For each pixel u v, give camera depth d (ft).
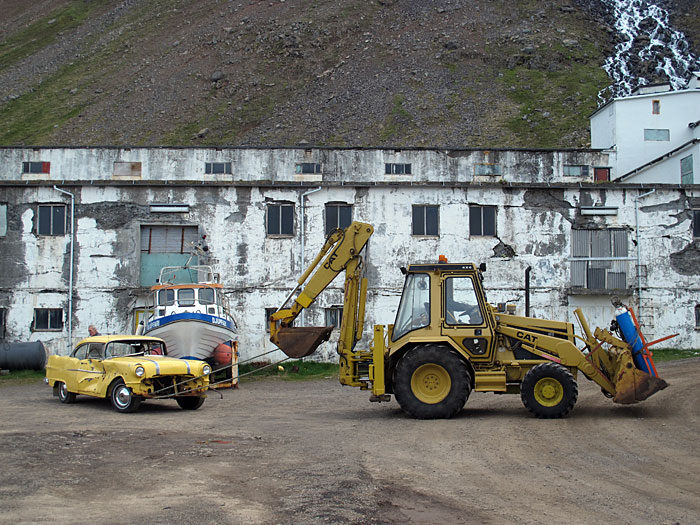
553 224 98.43
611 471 32.30
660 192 99.19
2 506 25.67
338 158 134.82
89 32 397.80
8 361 88.12
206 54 347.36
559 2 369.50
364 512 25.49
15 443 37.93
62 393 59.11
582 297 97.81
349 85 306.76
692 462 34.12
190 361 55.77
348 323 50.72
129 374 52.31
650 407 51.47
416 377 47.26
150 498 27.12
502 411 50.55
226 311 85.05
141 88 322.34
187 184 96.07
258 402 61.82
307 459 34.40
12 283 94.07
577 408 51.39
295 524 24.00
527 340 48.37
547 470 32.42
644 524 24.58
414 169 134.72
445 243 97.60
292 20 366.43
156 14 405.80
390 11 376.89
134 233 95.35
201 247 93.76
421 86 299.99
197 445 38.09
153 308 84.17
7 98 330.95
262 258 96.43
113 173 137.69
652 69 306.14
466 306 48.37
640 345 48.06
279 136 272.31
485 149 136.56
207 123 289.33
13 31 418.10
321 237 96.89
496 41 334.65
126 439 39.93
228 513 25.17
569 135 246.47
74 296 94.17
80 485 28.99
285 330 50.80
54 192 95.09
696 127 143.84
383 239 97.30
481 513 25.80
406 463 33.68
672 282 98.22
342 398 64.69
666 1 376.68
